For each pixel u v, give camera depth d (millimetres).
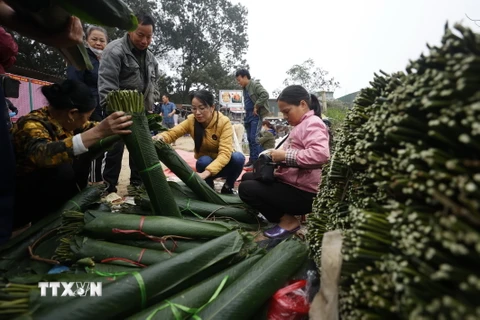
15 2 1843
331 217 1550
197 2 37781
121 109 2021
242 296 1311
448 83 823
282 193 2594
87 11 1769
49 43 2164
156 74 3998
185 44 38250
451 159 807
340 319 1109
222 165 3289
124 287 1255
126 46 3420
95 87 3783
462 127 794
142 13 3363
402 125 971
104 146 2451
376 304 909
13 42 2221
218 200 2881
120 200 3471
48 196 2293
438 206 854
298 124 2551
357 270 1073
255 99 6223
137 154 2066
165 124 13180
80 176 2561
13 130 2109
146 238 1850
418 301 750
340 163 1646
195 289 1369
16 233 2400
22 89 8523
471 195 730
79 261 1609
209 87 35625
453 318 681
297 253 1533
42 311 1188
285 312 1357
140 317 1221
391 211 977
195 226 1868
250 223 2854
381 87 1355
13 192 1872
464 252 688
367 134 1156
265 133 6613
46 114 2240
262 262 1473
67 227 1938
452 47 886
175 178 4656
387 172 1006
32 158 1962
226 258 1560
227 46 42531
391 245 949
